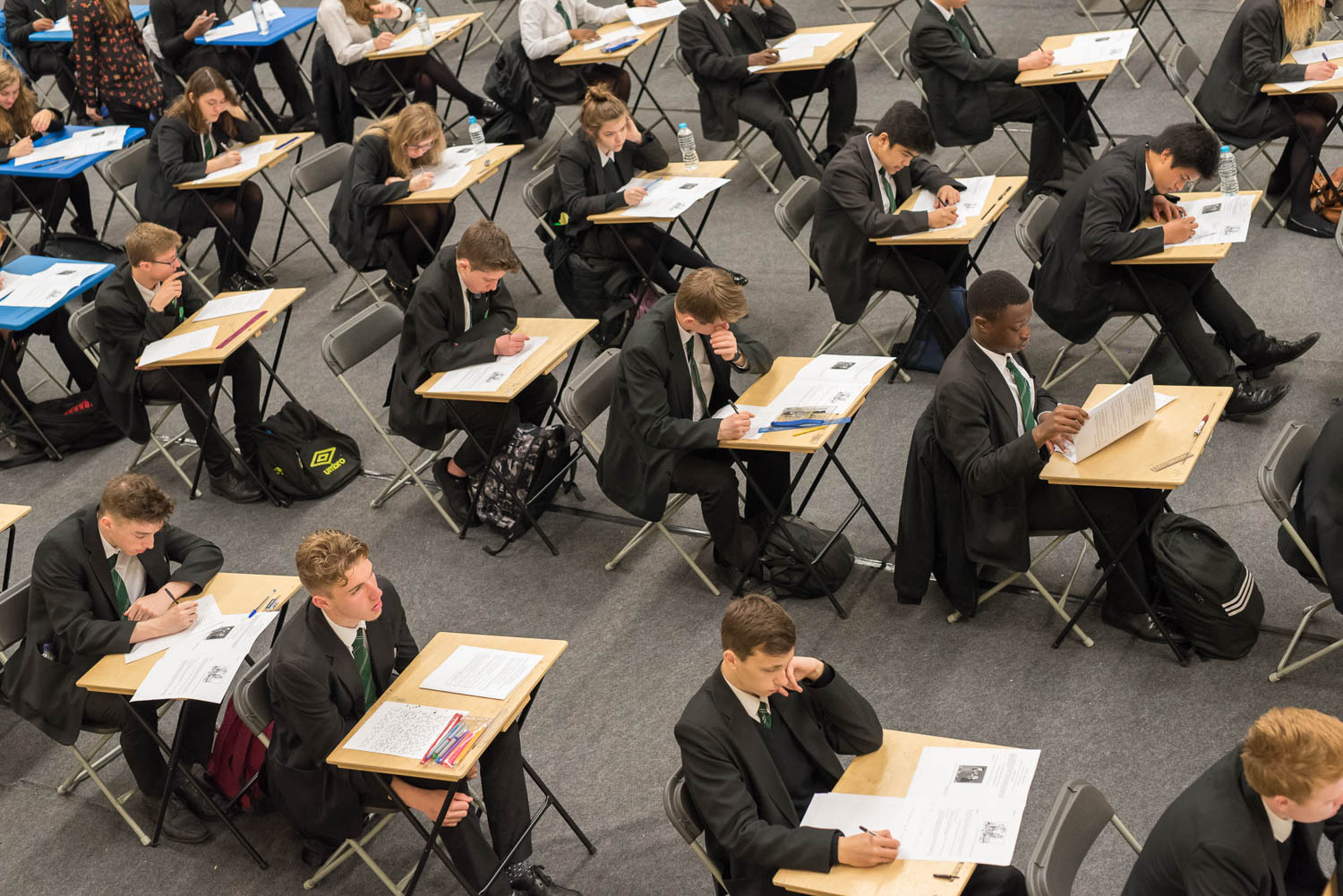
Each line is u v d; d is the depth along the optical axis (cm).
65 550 357
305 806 321
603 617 445
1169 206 473
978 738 368
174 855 372
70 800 398
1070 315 489
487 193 755
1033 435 364
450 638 342
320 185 625
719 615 436
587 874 346
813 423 400
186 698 326
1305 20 569
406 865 356
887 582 439
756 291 626
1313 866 252
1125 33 622
